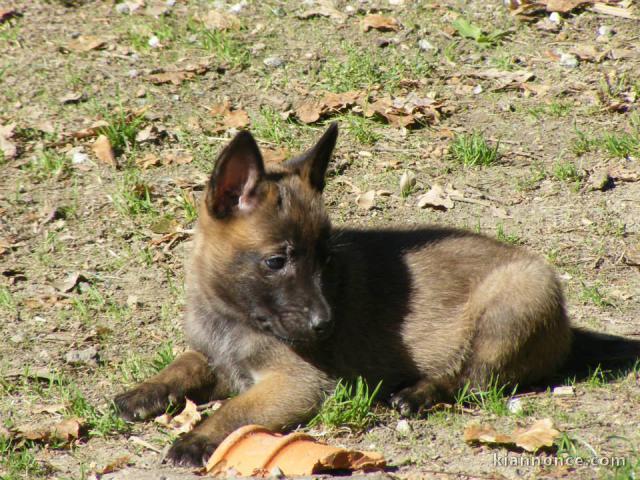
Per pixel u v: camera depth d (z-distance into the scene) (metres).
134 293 10.95
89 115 14.31
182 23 17.03
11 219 12.23
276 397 8.32
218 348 8.83
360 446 7.87
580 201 12.60
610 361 9.46
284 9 17.38
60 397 8.87
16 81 15.06
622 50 15.96
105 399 8.79
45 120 14.16
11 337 10.02
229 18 16.94
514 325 8.88
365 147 13.82
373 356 9.05
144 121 14.13
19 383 9.16
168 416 8.39
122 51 16.06
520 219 12.27
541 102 14.77
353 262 9.13
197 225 8.96
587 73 15.44
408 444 7.86
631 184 12.90
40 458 7.79
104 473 7.43
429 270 9.31
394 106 14.50
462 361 9.08
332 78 15.31
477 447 7.68
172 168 13.31
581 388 8.79
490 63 15.80
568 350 9.40
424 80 15.33
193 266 8.89
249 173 8.38
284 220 8.27
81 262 11.52
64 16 17.17
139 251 11.71
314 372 8.55
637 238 11.84
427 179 13.12
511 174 13.22
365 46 16.20
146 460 7.70
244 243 8.38
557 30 16.64
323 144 8.73
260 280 8.32
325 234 8.42
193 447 7.63
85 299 10.82
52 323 10.32
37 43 16.17
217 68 15.61
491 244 9.59
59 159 13.27
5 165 13.25
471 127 14.27
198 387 8.86
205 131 14.07
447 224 12.10
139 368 9.38
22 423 8.38
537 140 13.93
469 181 13.09
